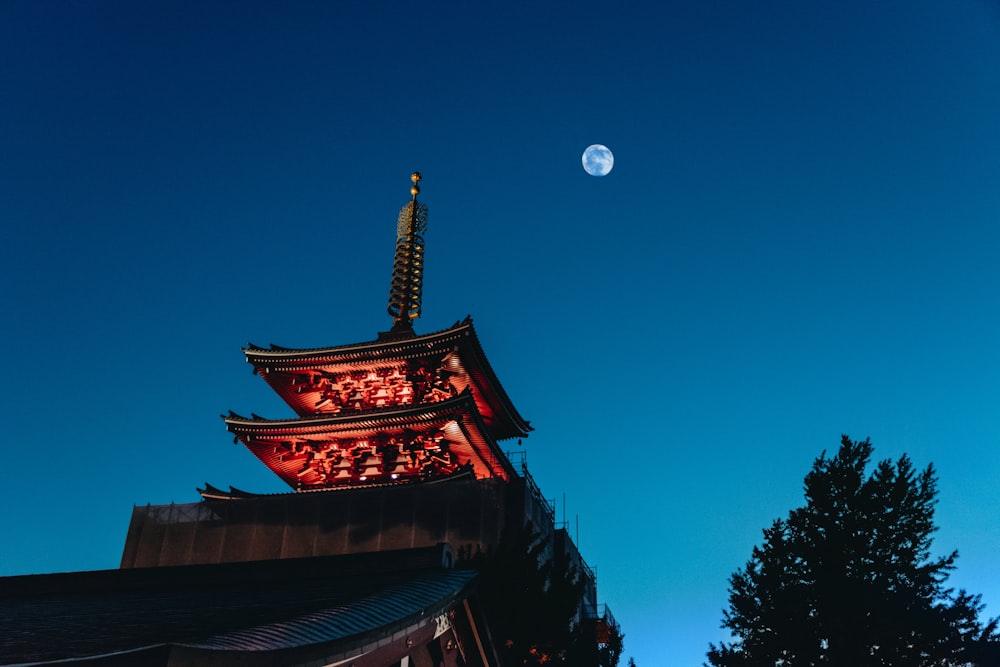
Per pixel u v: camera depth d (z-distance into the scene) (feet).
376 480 203.41
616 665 116.67
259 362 218.59
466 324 205.16
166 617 58.90
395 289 247.70
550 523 214.69
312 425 204.44
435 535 184.03
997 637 116.37
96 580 89.61
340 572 80.18
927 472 131.23
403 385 218.38
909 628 117.08
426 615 58.75
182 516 200.44
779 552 129.59
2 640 51.37
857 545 125.39
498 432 240.12
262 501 197.88
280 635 44.60
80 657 37.52
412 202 264.52
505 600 98.07
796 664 123.95
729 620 131.64
